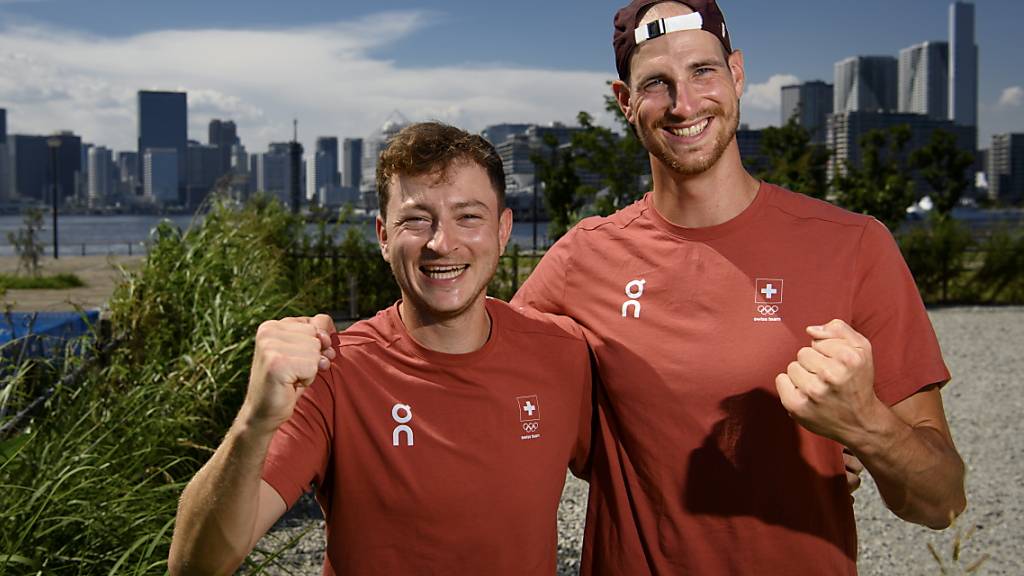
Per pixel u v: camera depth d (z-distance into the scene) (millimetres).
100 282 17094
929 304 15273
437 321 1794
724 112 1900
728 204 1942
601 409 2057
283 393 1490
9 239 17719
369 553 1750
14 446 3127
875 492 5305
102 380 4348
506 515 1771
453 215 1768
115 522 3041
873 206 18234
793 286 1868
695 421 1885
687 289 1937
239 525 1549
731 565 1879
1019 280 15453
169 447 4094
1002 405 7543
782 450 1859
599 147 14977
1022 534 4621
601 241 2104
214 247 6234
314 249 12164
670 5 1926
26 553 2645
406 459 1736
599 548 2061
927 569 4211
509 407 1816
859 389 1517
